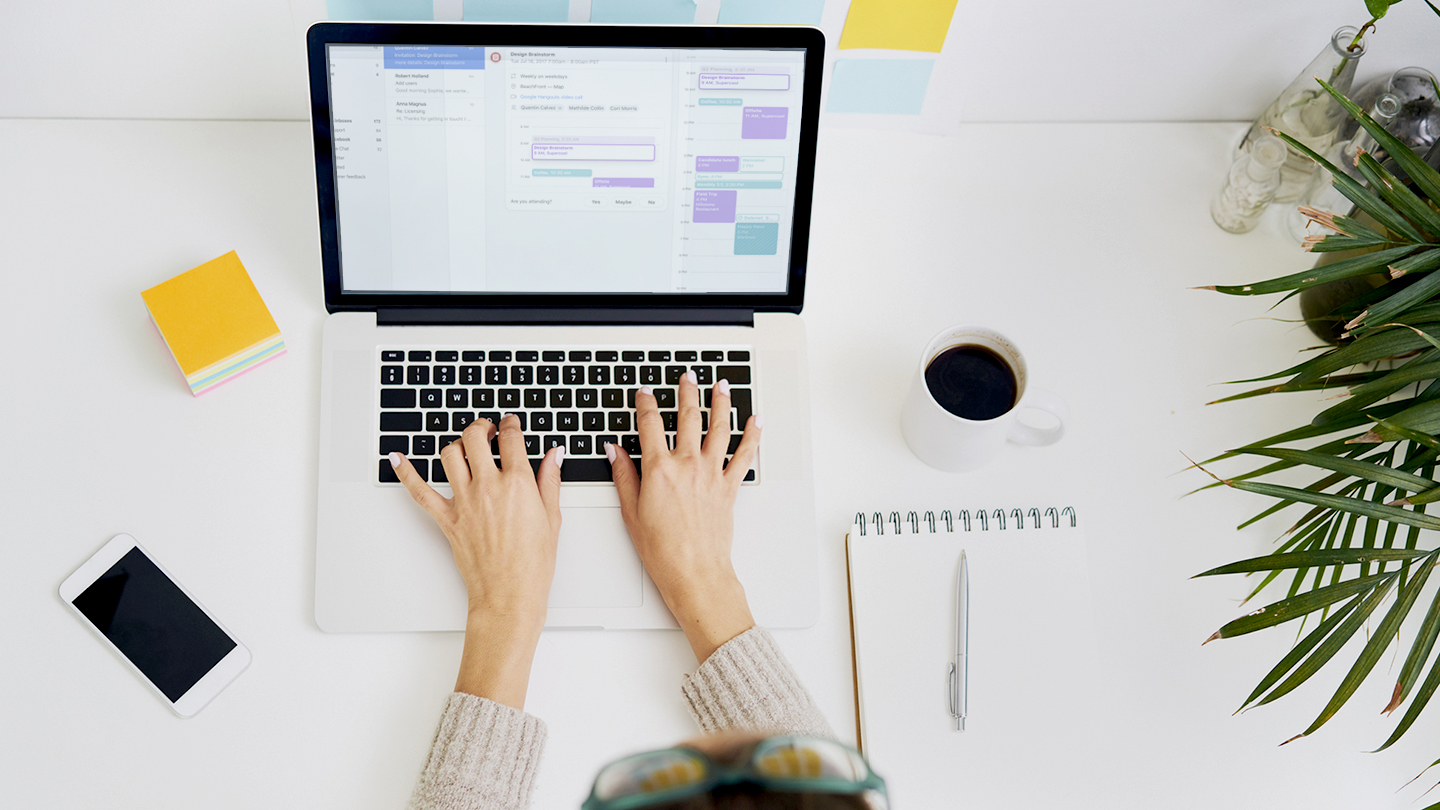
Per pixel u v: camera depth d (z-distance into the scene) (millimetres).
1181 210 962
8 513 763
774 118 795
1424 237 699
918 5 841
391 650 750
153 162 894
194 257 862
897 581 786
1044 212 950
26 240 851
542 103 780
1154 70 927
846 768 218
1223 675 787
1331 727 774
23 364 809
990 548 801
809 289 898
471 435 779
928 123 967
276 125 922
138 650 729
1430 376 660
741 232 828
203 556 763
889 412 855
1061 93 957
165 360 823
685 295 842
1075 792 741
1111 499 839
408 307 823
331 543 759
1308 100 879
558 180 801
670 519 750
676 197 813
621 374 822
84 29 810
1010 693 760
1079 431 861
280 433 807
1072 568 799
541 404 810
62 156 886
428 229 808
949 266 917
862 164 961
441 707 739
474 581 737
